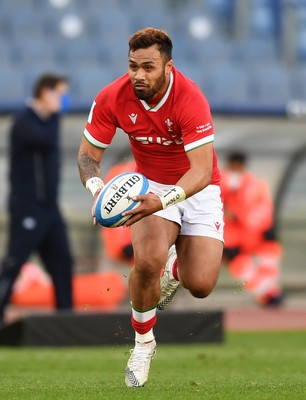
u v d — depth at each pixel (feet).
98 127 64.23
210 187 66.54
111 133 64.64
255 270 170.50
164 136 63.21
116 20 240.53
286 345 118.62
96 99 63.82
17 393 59.00
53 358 97.60
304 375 77.61
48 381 70.33
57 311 120.26
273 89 222.89
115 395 56.59
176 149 64.49
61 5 242.99
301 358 97.76
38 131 122.11
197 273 64.54
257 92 222.07
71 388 62.28
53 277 126.21
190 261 64.95
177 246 66.13
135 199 57.62
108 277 165.78
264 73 224.53
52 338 111.55
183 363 91.81
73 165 168.96
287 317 164.25
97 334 111.04
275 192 172.76
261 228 168.04
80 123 166.71
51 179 124.36
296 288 179.11
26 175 123.85
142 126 63.10
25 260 124.88
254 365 89.81
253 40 241.14
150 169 66.59
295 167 171.73
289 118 168.04
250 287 172.96
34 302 164.55
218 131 170.09
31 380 71.56
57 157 125.08
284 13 238.89
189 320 114.62
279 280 178.09
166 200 58.59
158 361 93.91
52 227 125.18
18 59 227.61
